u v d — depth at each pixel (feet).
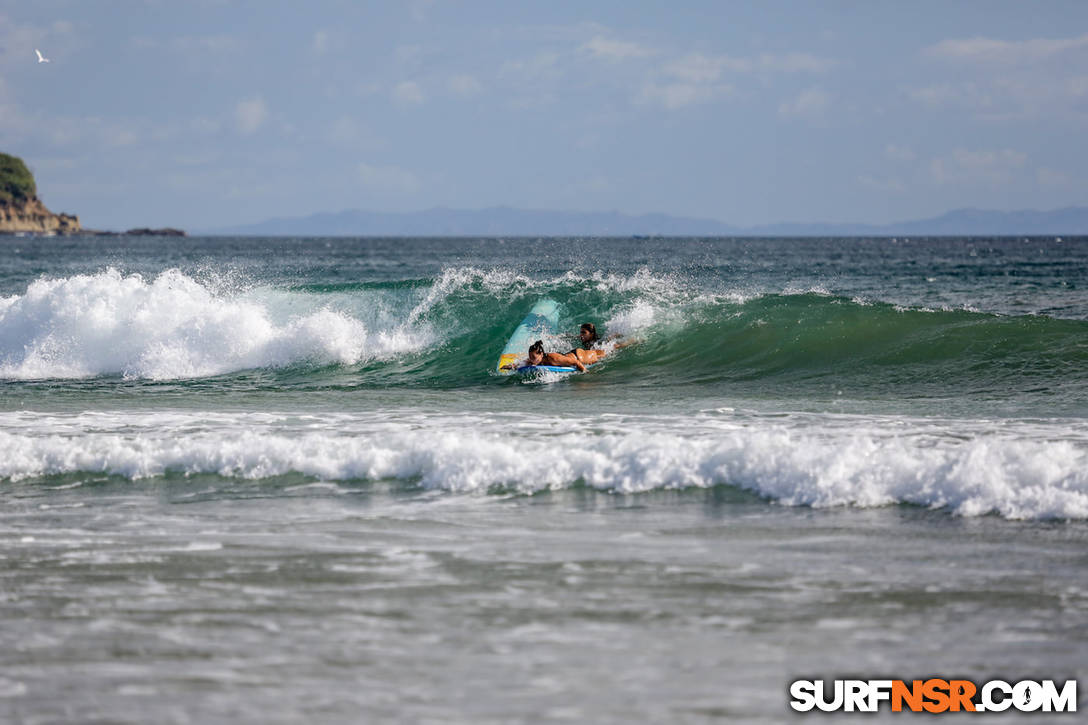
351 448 130.00
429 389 201.67
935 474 111.86
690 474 118.83
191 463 129.39
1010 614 78.13
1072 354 200.03
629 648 72.23
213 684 66.33
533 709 62.75
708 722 60.95
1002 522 102.47
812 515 106.42
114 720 61.11
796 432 143.84
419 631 75.66
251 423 158.10
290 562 92.53
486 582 86.74
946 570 88.43
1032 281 586.04
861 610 79.30
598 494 115.85
